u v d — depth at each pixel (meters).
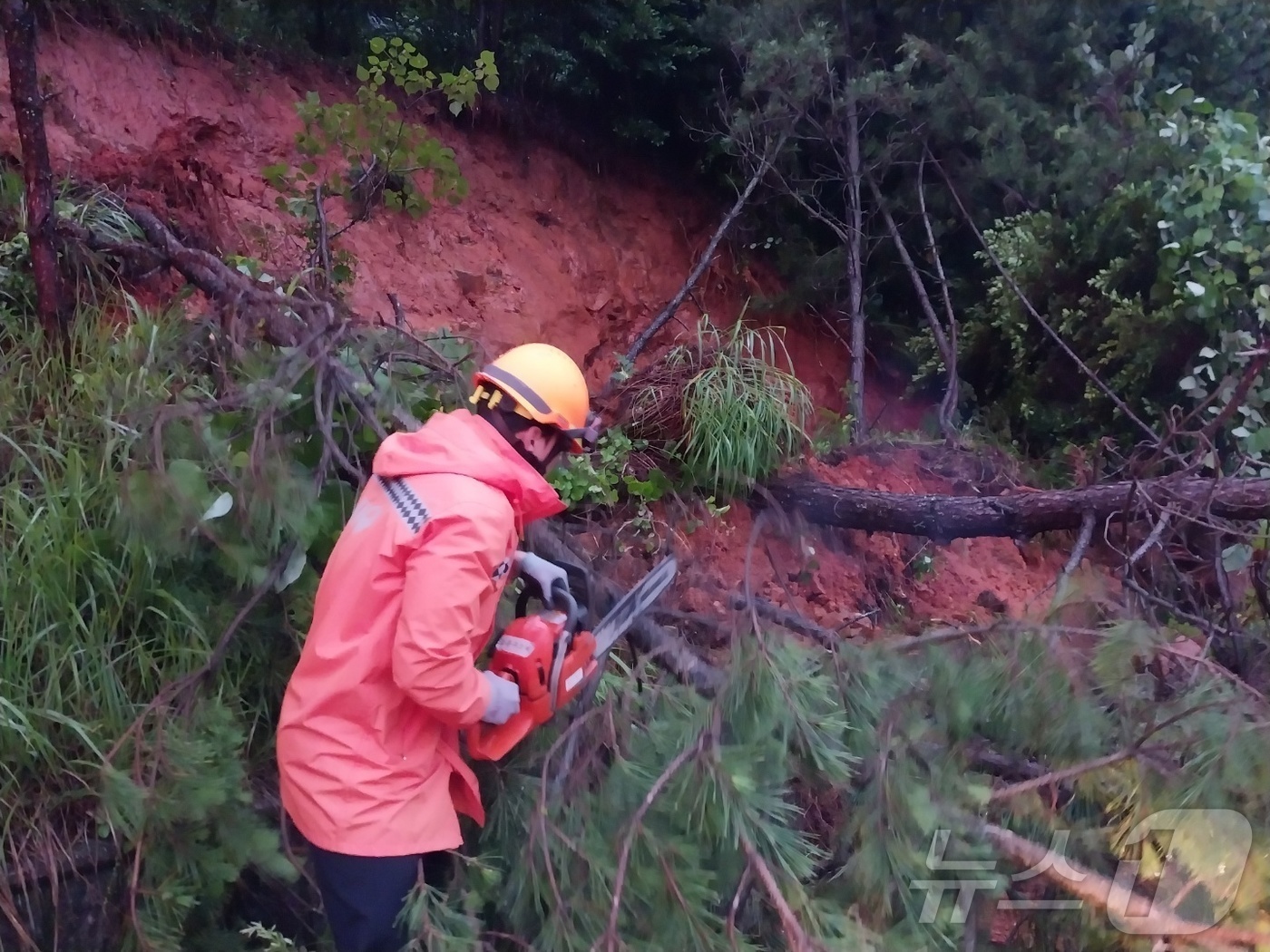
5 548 2.49
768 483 4.54
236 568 2.51
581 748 2.35
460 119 5.68
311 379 2.81
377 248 4.95
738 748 2.18
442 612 1.82
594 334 5.82
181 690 2.37
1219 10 5.71
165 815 2.15
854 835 2.24
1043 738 2.33
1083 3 5.84
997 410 6.00
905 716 2.31
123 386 2.92
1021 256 5.75
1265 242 4.70
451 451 2.00
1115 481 4.73
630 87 6.22
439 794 2.06
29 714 2.32
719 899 2.15
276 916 2.47
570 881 2.12
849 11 6.13
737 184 6.34
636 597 2.42
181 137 4.41
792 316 6.63
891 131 6.13
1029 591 4.89
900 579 4.74
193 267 3.45
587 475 4.04
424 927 1.98
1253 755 2.12
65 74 4.06
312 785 1.97
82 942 2.29
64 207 3.50
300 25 5.32
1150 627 2.75
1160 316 5.00
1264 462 4.10
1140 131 5.38
